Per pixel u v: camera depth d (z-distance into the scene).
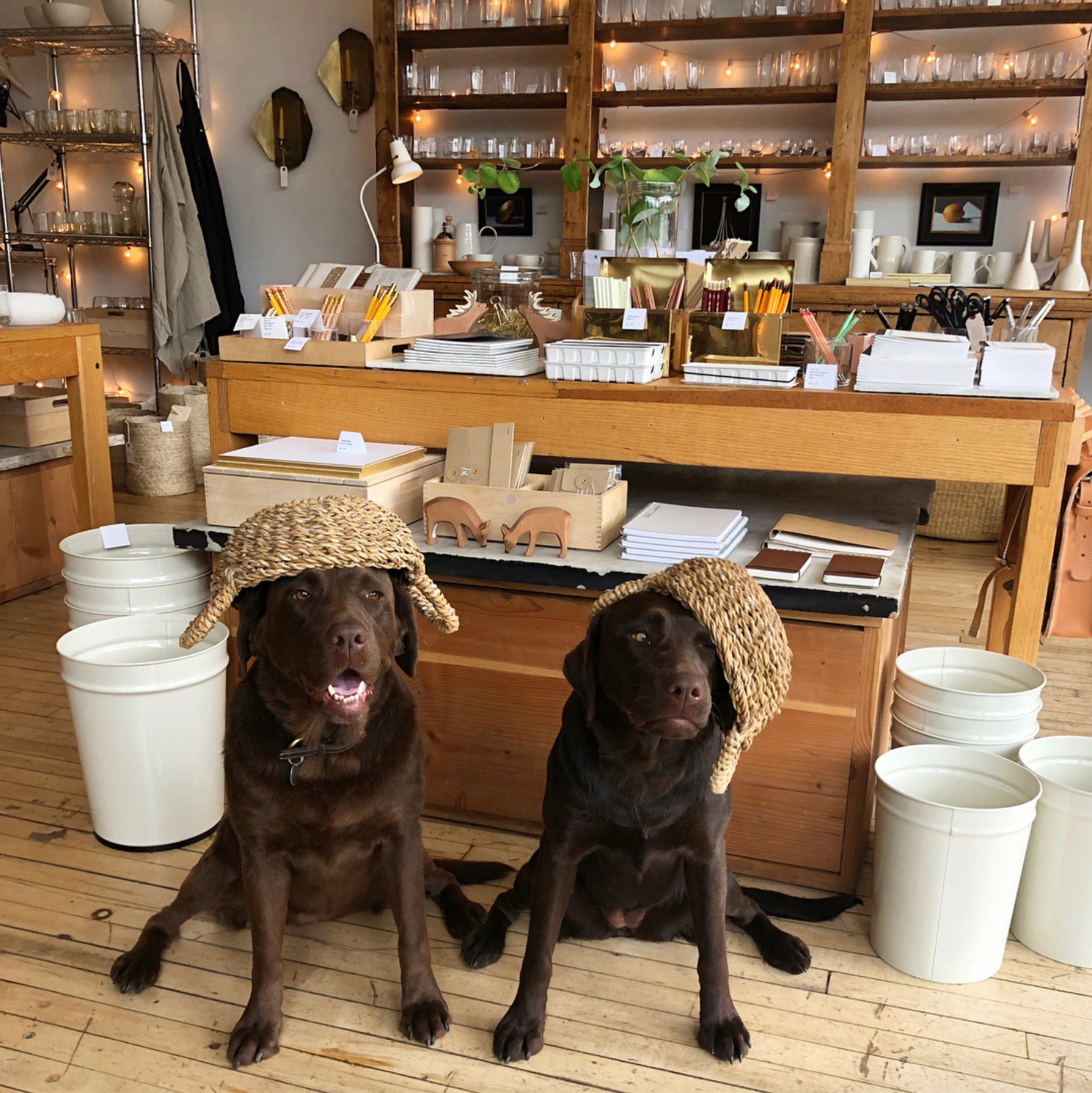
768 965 1.92
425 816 2.45
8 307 3.53
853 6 4.99
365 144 6.36
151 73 6.68
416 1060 1.66
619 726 1.55
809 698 2.07
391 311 2.73
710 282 2.60
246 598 1.57
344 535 1.50
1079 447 2.84
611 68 5.83
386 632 1.56
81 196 7.01
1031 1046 1.71
